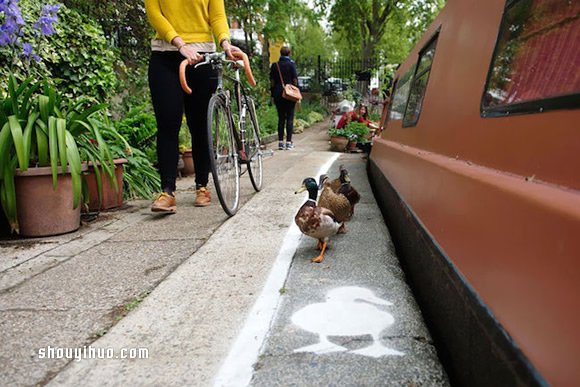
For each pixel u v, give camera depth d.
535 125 1.20
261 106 13.16
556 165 1.04
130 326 1.88
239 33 15.16
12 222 3.21
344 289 2.11
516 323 1.00
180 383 1.48
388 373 1.46
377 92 13.17
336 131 9.01
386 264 2.42
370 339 1.67
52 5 4.63
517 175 1.24
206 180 4.19
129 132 5.46
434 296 1.75
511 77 1.48
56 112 3.43
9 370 1.63
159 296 2.15
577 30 1.13
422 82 3.31
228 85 4.63
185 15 3.76
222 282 2.29
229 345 1.69
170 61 3.73
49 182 3.26
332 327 1.77
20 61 4.64
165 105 3.69
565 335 0.81
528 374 0.89
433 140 2.41
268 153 5.25
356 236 2.93
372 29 26.02
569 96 1.05
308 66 24.38
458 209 1.57
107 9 7.67
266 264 2.51
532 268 0.97
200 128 4.03
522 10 1.54
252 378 1.47
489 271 1.20
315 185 2.78
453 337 1.47
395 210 3.01
